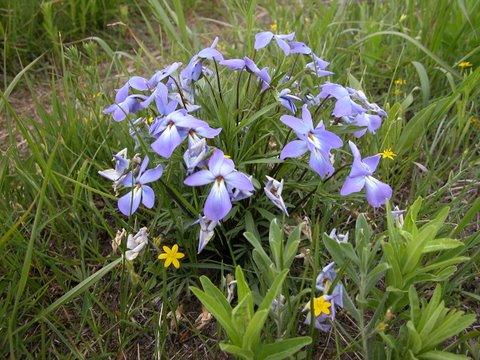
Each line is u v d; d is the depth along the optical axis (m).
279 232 0.19
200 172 0.20
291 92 0.26
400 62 0.35
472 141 0.31
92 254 0.26
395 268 0.18
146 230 0.22
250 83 0.27
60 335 0.21
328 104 0.26
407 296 0.19
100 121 0.29
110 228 0.26
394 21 0.39
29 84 0.30
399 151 0.29
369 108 0.24
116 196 0.25
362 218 0.20
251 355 0.16
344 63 0.36
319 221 0.26
